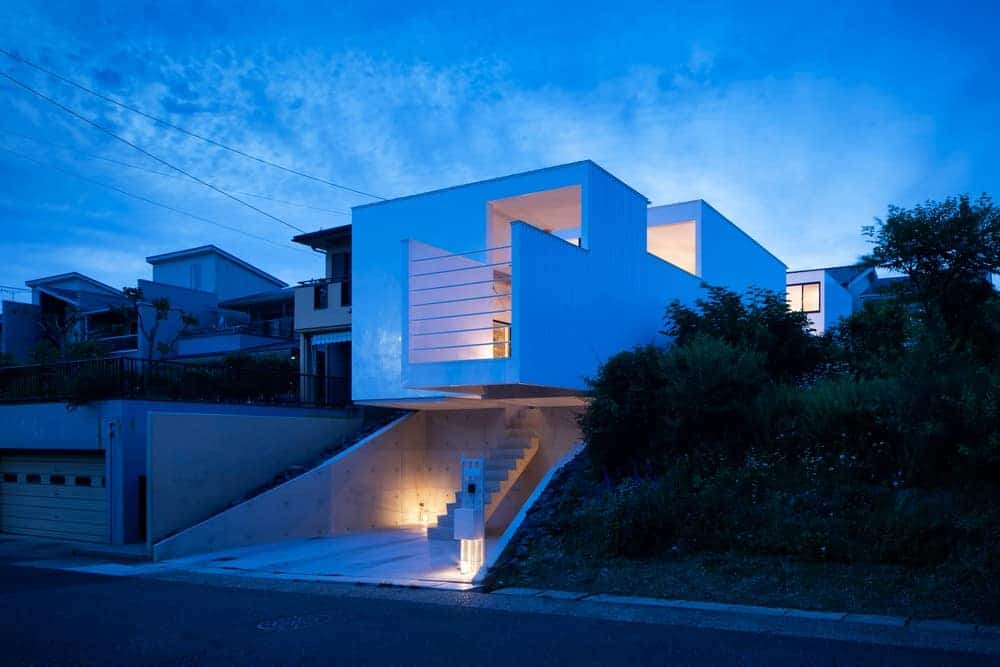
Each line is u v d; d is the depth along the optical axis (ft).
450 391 51.57
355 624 27.45
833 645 22.58
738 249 78.64
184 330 103.40
